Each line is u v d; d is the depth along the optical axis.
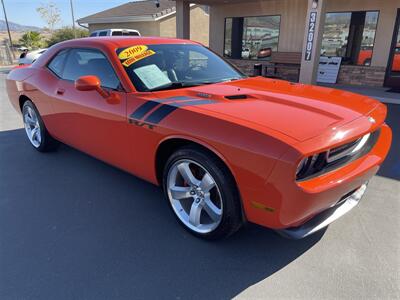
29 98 4.24
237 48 13.69
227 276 2.23
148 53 3.21
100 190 3.44
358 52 10.53
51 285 2.16
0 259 2.40
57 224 2.84
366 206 3.07
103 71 3.12
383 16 9.75
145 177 2.95
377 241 2.56
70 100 3.43
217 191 2.36
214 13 13.92
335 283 2.15
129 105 2.79
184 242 2.58
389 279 2.18
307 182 1.94
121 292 2.10
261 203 2.05
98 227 2.79
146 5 23.95
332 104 2.50
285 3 11.66
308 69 9.00
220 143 2.14
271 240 2.59
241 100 2.59
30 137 4.64
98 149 3.33
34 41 29.86
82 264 2.35
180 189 2.66
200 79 3.21
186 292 2.10
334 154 2.08
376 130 2.55
